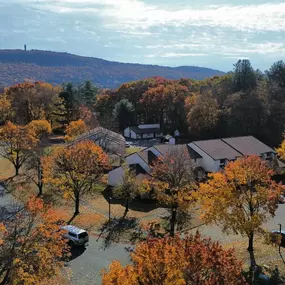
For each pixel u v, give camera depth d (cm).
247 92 9150
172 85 12569
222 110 8819
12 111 10350
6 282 2589
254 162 3462
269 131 8269
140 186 5000
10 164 7194
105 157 5184
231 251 1880
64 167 4744
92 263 3475
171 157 4631
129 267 1930
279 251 3381
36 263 2666
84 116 10525
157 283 1739
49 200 5222
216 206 3353
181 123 11400
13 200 5138
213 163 6388
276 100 8844
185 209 4209
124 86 13512
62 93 10562
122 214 4806
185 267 1756
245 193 3334
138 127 11806
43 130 7594
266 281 2833
